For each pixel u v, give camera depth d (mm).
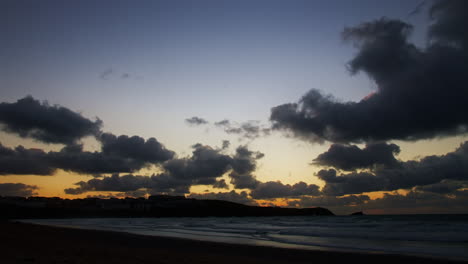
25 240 27641
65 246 24031
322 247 27812
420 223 74000
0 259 15562
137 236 38656
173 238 36375
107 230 53938
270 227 67938
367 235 40906
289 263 19406
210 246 28281
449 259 20672
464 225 61844
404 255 22609
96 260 16641
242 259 20438
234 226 75062
